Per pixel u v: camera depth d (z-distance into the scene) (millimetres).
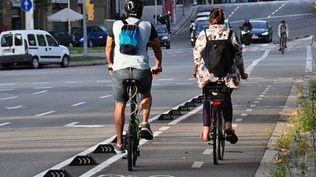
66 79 59062
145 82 19781
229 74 20375
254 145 24484
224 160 21719
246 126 29188
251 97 41500
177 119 31969
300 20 175125
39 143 25562
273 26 166750
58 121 31859
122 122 20172
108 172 20000
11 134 27891
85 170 20359
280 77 55906
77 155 22672
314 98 29422
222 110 21094
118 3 180750
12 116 34125
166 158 22156
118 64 19703
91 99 42062
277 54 90438
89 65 85812
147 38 19906
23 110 36750
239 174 19547
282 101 39062
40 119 32719
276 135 26125
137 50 19750
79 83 54375
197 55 20562
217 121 20734
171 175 19469
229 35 20359
